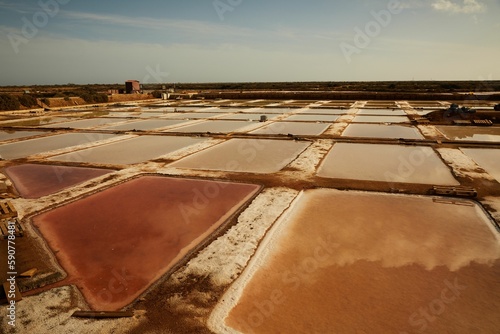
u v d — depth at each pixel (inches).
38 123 1023.0
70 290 222.1
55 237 296.4
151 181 446.6
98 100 1771.7
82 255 266.5
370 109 1293.1
